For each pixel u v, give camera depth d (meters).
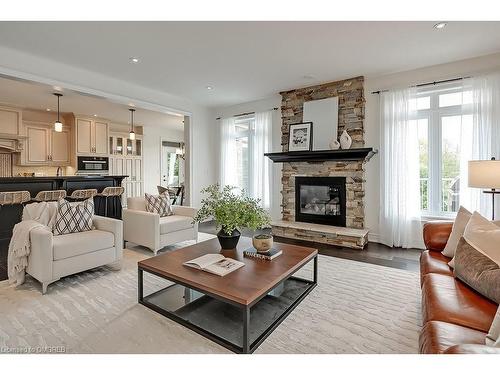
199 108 6.02
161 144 9.27
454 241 2.12
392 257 3.60
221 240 2.61
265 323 2.00
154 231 3.58
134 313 2.16
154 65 3.80
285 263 2.26
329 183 4.69
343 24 2.76
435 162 4.00
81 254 2.74
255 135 5.65
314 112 4.77
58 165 6.88
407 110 3.99
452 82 3.75
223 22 2.71
